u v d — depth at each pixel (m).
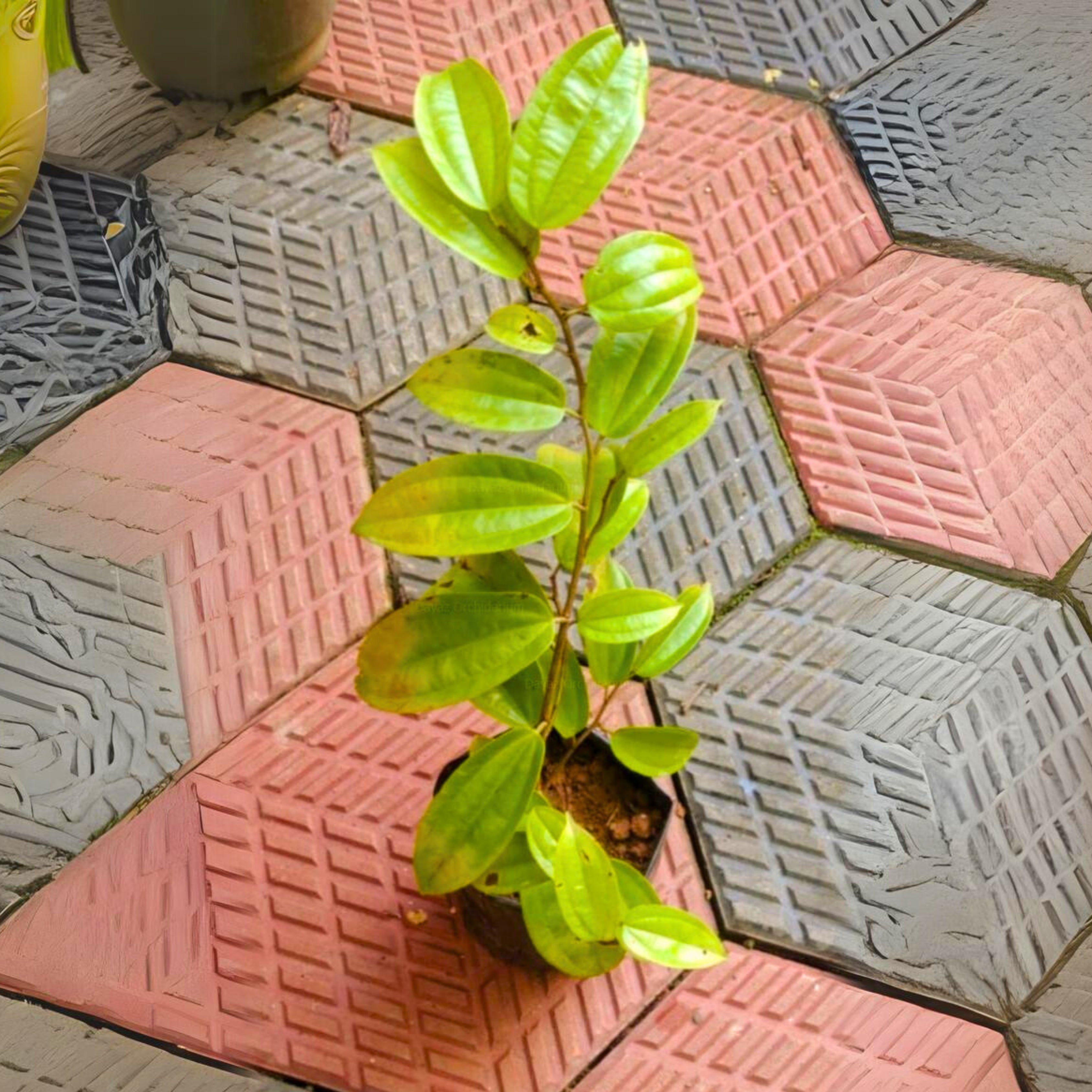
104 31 1.12
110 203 1.06
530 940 0.86
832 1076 0.88
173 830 0.91
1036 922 0.92
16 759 0.92
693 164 1.10
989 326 1.06
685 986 0.90
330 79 1.11
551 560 1.00
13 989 0.87
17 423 1.00
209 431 1.00
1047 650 0.98
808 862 0.92
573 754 0.84
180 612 0.96
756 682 0.96
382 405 1.02
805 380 1.04
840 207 1.10
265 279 1.05
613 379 0.67
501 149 0.54
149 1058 0.87
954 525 1.01
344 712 0.94
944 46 1.16
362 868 0.91
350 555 0.98
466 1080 0.87
